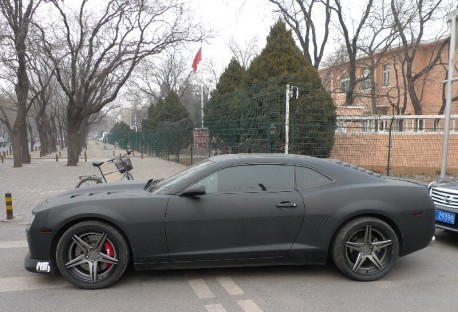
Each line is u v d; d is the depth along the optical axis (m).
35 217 3.82
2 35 13.88
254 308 3.41
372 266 4.09
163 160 23.33
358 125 11.69
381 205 4.02
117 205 3.83
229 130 12.77
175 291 3.78
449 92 8.03
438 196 5.51
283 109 10.48
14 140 18.33
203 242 3.87
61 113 51.38
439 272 4.35
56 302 3.54
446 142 8.16
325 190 4.06
